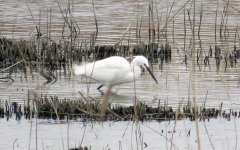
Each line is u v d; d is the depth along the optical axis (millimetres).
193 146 11352
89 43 20734
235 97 14641
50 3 27172
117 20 24188
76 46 20234
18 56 18812
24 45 19266
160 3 27188
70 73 17344
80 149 11031
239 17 24734
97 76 15211
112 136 11898
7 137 11766
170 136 11875
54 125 12531
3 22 23562
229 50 19891
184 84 15984
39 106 13195
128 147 11266
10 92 15117
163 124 12680
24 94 14922
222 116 13109
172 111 13195
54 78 16703
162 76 16953
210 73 17219
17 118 12961
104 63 15164
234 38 21406
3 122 12711
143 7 26531
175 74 17156
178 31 22531
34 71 17547
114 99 14578
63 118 13023
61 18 24453
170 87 15703
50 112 13133
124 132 12039
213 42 21000
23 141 11555
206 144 11477
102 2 27594
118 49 19641
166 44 19719
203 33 22172
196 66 18125
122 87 15797
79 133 12055
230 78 16609
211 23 23703
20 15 24797
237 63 18453
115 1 27906
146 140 11656
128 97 14797
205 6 26578
